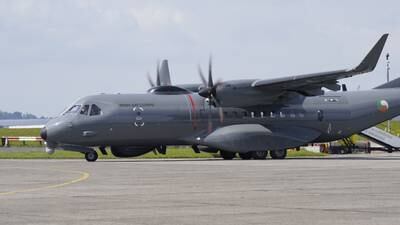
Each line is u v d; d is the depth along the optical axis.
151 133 116.31
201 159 121.38
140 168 87.75
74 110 114.44
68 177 71.94
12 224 37.88
